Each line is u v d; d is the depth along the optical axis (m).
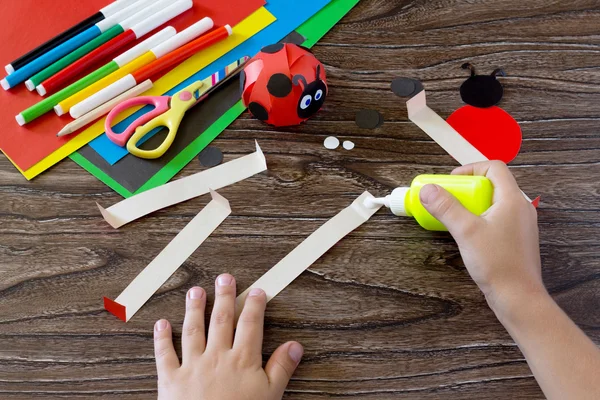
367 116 0.66
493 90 0.67
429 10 0.73
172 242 0.59
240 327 0.54
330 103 0.67
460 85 0.68
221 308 0.55
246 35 0.71
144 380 0.53
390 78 0.69
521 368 0.54
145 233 0.60
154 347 0.54
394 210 0.58
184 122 0.65
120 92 0.66
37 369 0.54
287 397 0.53
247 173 0.63
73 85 0.65
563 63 0.70
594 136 0.65
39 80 0.66
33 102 0.66
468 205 0.54
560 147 0.64
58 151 0.63
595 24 0.72
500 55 0.70
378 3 0.73
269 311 0.56
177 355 0.54
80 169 0.63
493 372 0.54
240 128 0.65
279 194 0.62
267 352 0.54
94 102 0.65
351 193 0.62
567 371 0.48
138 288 0.57
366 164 0.64
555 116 0.66
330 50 0.70
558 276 0.58
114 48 0.68
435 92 0.68
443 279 0.57
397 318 0.56
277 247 0.59
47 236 0.59
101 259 0.58
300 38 0.71
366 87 0.68
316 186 0.62
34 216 0.60
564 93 0.67
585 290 0.57
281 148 0.64
